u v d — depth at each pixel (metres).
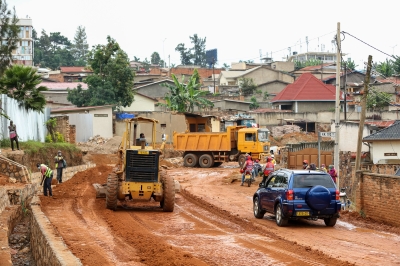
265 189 32.81
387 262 20.14
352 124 76.12
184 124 106.38
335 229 29.42
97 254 21.56
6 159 48.69
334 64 182.88
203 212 36.97
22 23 175.12
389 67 158.88
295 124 120.00
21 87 64.69
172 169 76.88
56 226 29.09
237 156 79.00
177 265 19.08
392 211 30.56
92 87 120.81
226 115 119.62
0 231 29.11
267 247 23.42
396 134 66.38
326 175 30.09
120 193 36.62
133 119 37.88
